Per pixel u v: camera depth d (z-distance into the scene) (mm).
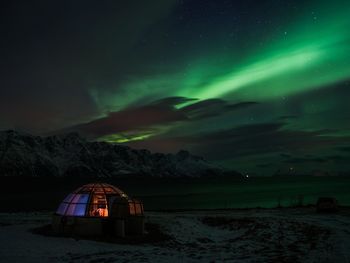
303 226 27562
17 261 16484
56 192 149500
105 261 16734
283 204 70250
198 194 122438
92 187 28484
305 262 16250
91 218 25516
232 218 32688
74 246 21031
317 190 133875
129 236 25562
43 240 22672
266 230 27469
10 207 72000
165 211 43531
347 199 80062
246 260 17141
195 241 25219
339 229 25484
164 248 22141
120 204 26750
